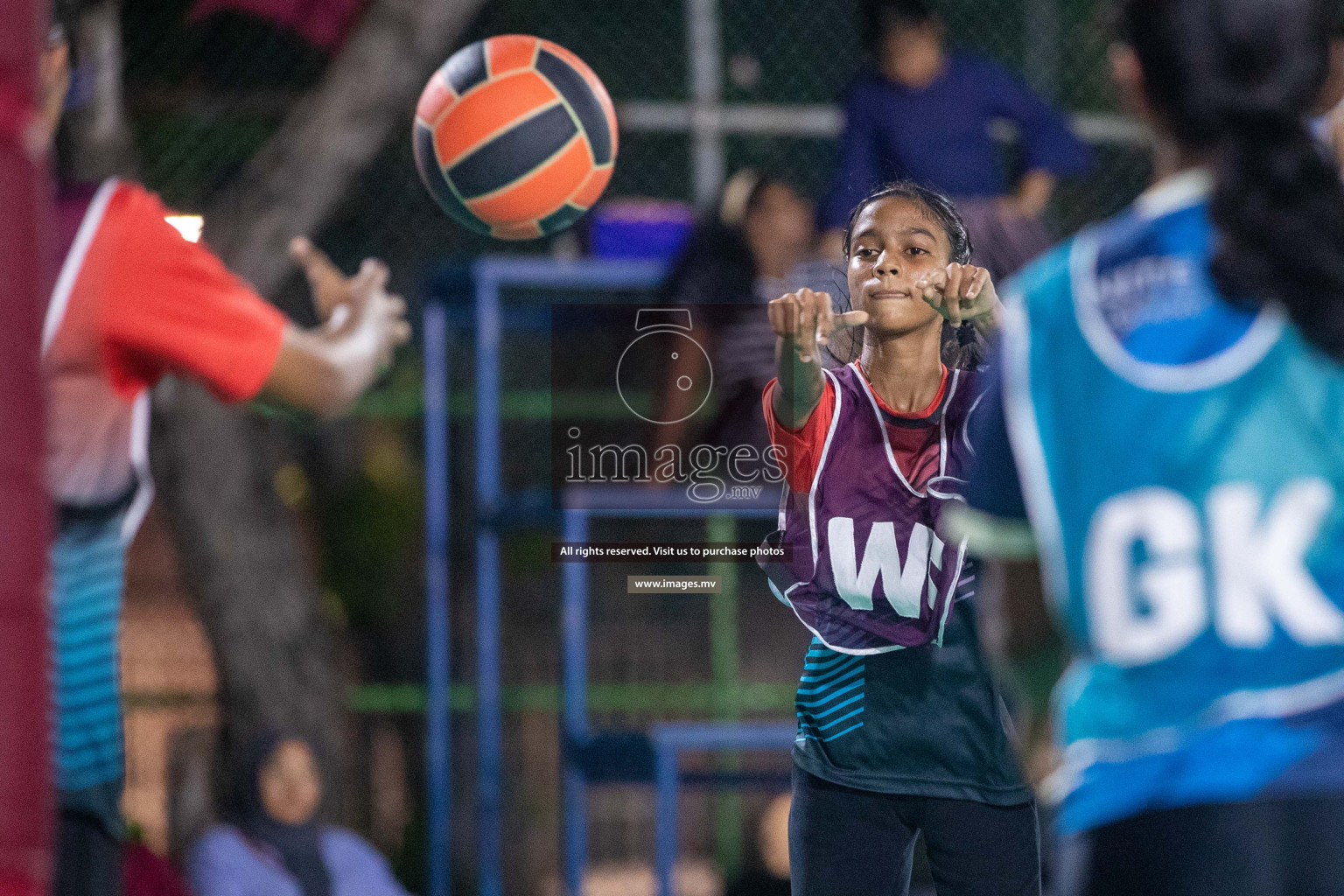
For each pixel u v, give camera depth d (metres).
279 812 17.73
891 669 9.38
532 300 24.61
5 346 5.79
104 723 7.19
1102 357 5.97
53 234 7.09
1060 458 6.01
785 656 24.52
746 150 25.09
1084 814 6.00
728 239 18.55
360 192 27.22
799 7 26.55
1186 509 5.81
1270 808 5.71
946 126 18.64
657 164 25.44
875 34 18.83
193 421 23.38
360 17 24.14
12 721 5.80
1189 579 5.81
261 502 24.09
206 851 17.23
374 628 30.14
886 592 9.34
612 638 24.45
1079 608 6.00
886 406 9.27
